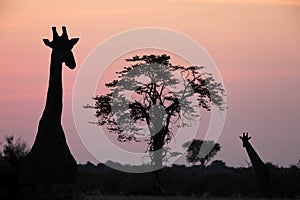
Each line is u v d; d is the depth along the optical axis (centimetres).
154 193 13612
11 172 8344
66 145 8594
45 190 8306
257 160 11938
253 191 13000
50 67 8888
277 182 11894
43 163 8381
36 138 8544
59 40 8981
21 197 8275
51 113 8631
